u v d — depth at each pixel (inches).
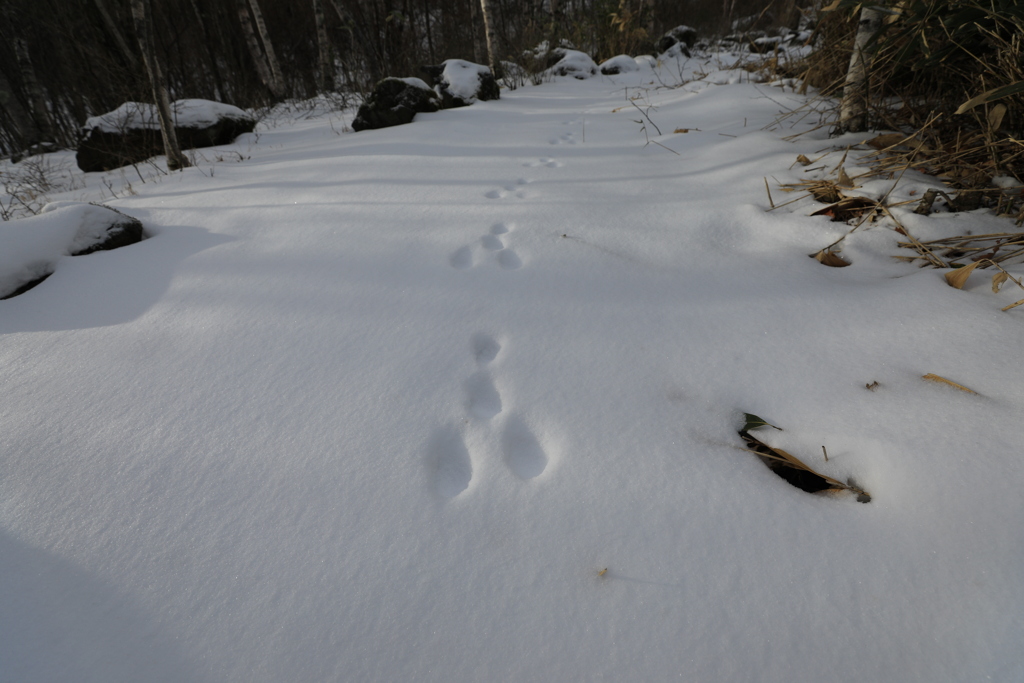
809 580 33.1
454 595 33.8
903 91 108.9
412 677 29.9
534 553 35.9
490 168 113.6
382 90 177.2
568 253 72.9
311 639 32.0
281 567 36.0
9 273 71.5
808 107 133.5
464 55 416.2
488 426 46.5
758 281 64.3
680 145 122.4
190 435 46.9
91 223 82.7
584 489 40.0
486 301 63.2
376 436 45.8
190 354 57.1
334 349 56.5
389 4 326.0
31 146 322.7
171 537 38.4
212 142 188.4
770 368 50.6
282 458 44.1
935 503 36.3
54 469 44.1
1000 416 42.0
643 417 46.2
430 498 40.2
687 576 33.9
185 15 454.0
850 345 52.2
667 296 62.6
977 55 90.1
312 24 557.9
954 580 32.3
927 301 56.6
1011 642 29.4
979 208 72.9
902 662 29.2
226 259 76.5
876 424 43.0
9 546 38.2
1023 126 80.4
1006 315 53.1
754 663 29.6
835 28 137.3
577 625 31.8
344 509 39.6
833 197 83.0
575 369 52.1
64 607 34.4
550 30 356.8
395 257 74.0
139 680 30.6
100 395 52.1
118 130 178.7
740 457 41.9
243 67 450.6
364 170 116.6
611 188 98.0
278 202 98.3
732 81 189.3
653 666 29.8
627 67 312.2
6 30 351.9
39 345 60.4
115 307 66.6
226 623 33.1
